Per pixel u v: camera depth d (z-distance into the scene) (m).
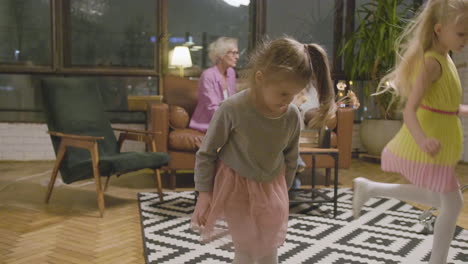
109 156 3.12
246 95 1.18
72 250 2.18
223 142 1.24
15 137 5.01
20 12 5.03
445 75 1.54
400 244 2.34
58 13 5.05
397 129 4.95
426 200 1.80
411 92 1.52
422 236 2.48
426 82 1.50
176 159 3.71
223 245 1.29
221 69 4.01
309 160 3.86
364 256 2.15
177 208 3.04
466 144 5.52
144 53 5.36
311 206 3.16
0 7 4.97
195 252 2.15
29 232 2.47
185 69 5.43
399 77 1.62
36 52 5.11
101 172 2.88
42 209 2.98
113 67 5.25
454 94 1.56
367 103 5.66
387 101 5.00
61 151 3.04
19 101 5.09
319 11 5.71
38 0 5.05
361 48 4.99
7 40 5.02
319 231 2.56
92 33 5.20
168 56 5.39
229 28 5.59
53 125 3.17
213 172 1.28
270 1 5.59
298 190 2.95
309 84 1.15
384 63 5.00
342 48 5.37
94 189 3.66
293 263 2.04
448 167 1.55
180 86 4.29
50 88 3.26
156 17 5.31
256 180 1.25
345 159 3.93
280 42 1.11
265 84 1.10
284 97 1.10
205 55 5.54
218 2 5.53
